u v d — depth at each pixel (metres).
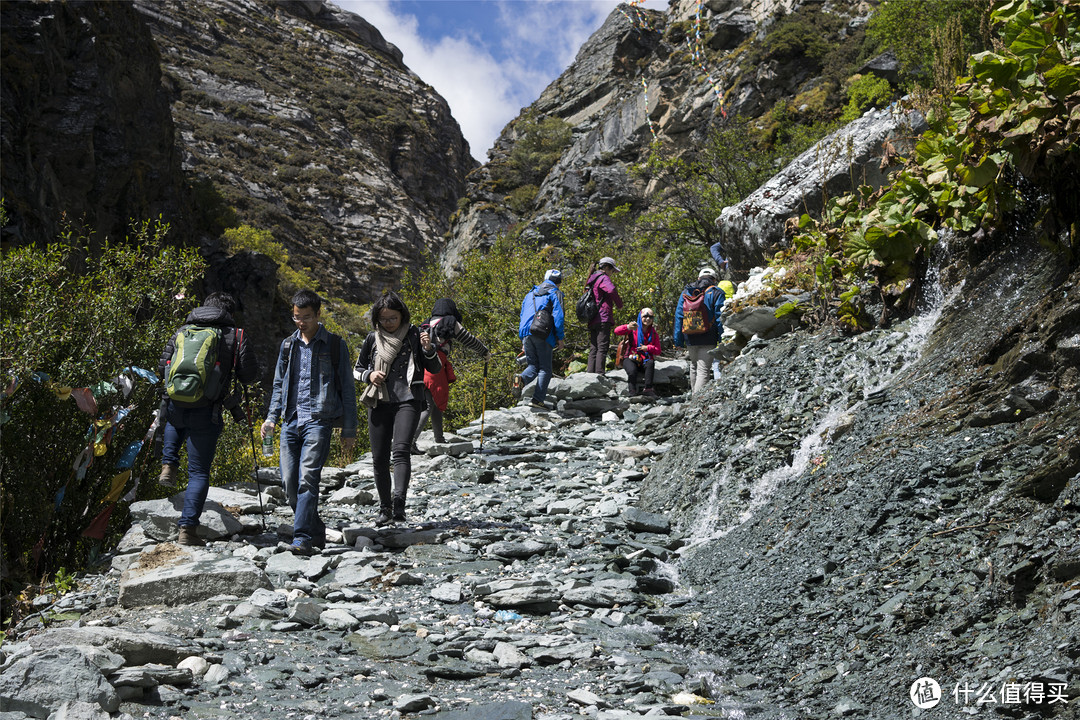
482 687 3.60
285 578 5.02
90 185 34.22
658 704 3.46
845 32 39.66
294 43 153.00
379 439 6.33
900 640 3.60
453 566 5.40
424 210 147.88
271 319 50.25
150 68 43.94
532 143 66.62
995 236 6.09
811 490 5.23
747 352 8.02
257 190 116.81
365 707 3.32
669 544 5.86
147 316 7.82
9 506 6.52
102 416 6.97
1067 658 2.97
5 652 3.46
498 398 14.82
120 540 6.53
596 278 12.67
